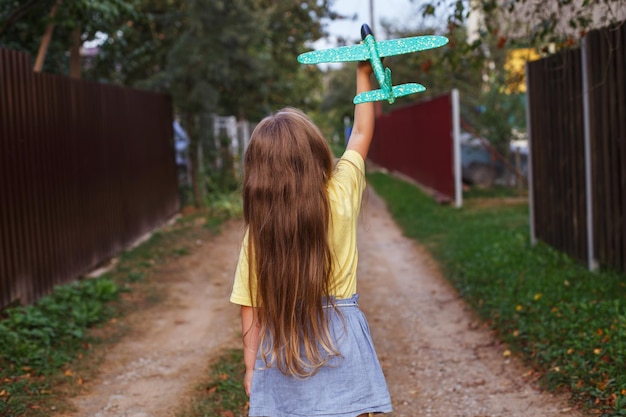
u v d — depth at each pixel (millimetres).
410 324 6883
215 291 8484
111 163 10164
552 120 8180
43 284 7344
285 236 2400
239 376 5254
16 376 4980
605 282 6328
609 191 6699
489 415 4410
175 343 6340
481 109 16625
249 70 15789
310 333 2418
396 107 25844
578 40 7402
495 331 6086
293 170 2420
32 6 8695
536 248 8570
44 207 7477
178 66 15000
